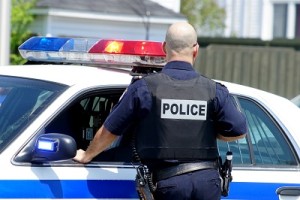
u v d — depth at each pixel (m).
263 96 8.18
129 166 7.20
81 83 7.27
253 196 7.67
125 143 7.28
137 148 6.84
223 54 26.20
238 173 7.66
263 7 33.62
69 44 7.83
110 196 7.04
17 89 7.38
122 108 6.72
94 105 7.39
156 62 7.38
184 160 6.76
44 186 6.77
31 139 6.85
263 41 27.16
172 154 6.72
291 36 33.34
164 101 6.73
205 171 6.80
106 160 7.16
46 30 21.45
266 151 7.93
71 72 7.55
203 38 27.73
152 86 6.75
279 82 26.12
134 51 7.33
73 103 7.16
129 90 6.77
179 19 22.78
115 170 7.12
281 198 7.81
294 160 8.02
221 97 6.86
